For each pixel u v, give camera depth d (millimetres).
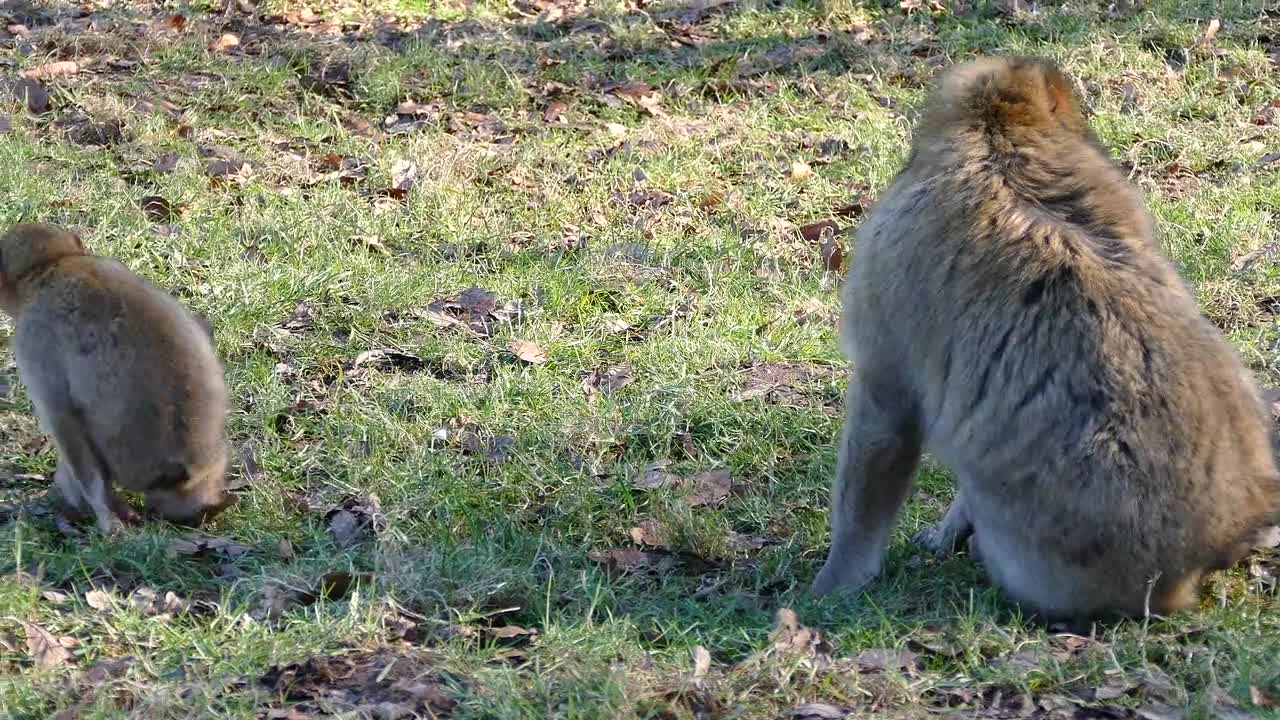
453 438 6926
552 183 9867
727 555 6035
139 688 4699
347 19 12992
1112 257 5051
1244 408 5105
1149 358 4914
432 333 7914
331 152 10367
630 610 5461
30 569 5500
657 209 9570
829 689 4801
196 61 11602
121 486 5832
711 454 6922
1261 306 8219
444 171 9898
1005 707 4738
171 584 5500
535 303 8273
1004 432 5039
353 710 4613
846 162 10281
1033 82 5250
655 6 13219
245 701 4641
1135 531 4926
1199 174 10000
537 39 12664
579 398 7246
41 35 11891
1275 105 10906
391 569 5562
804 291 8422
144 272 8375
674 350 7691
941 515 6293
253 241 8883
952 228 5090
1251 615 5207
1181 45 11812
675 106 11336
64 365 5645
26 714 4582
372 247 8898
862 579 5621
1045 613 5262
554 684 4750
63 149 9875
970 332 5051
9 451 6566
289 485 6496
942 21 12727
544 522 6293
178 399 5723
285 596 5410
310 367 7590
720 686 4785
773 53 12164
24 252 5684
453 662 4910
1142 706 4656
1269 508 5082
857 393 5453
